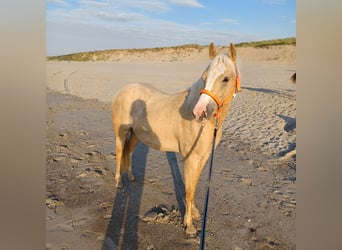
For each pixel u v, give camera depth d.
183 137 3.43
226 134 7.53
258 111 9.62
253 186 4.71
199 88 3.17
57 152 6.24
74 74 23.80
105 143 6.96
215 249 3.24
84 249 3.20
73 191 4.52
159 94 4.05
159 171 5.36
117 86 16.80
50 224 3.63
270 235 3.47
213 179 4.97
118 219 3.79
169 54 47.09
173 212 3.94
